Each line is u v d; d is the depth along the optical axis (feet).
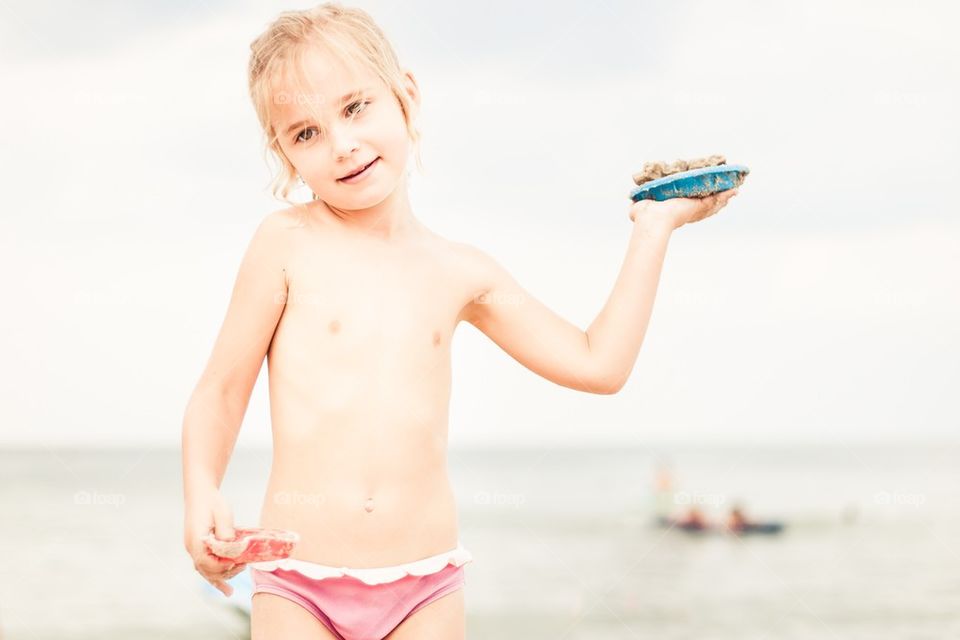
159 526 34.19
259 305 5.21
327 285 5.16
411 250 5.40
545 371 5.55
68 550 31.73
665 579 29.76
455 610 5.16
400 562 4.96
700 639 24.16
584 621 25.49
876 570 30.99
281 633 4.80
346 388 5.03
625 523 34.40
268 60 5.09
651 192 5.60
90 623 24.39
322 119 4.98
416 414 5.11
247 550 4.45
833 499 36.45
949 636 24.63
